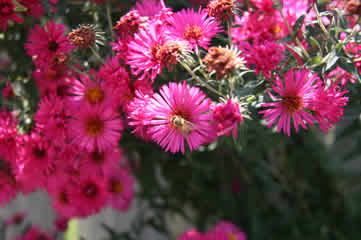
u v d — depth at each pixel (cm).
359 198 68
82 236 56
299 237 60
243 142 31
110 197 44
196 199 62
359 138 58
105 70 33
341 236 62
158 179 60
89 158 37
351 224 64
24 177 38
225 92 32
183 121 31
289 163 64
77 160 36
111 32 35
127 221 63
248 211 62
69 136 34
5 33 45
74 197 39
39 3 38
